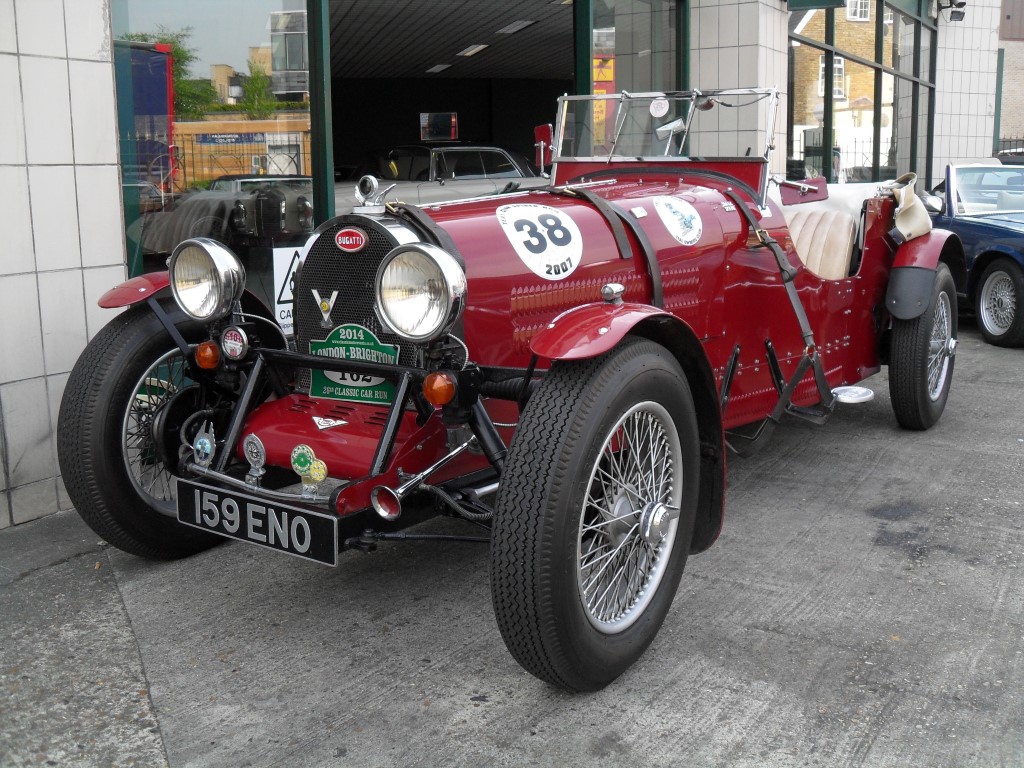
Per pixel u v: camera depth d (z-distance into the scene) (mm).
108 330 3230
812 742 2307
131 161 4430
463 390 2605
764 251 3895
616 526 2588
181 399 3166
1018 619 2906
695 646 2781
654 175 4270
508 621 2336
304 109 5156
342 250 2855
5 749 2348
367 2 12352
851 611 2975
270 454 2924
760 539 3566
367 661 2740
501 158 11062
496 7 12812
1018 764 2209
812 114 10438
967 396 5703
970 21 15664
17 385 3711
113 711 2506
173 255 2998
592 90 7512
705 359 2773
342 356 2930
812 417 3977
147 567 3410
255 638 2885
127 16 4371
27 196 3674
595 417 2355
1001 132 37250
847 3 11086
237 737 2383
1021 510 3805
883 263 4801
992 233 7230
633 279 3340
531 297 3037
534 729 2393
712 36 8586
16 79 3602
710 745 2307
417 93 22953
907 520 3727
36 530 3734
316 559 2564
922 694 2500
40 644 2857
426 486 2650
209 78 4719
